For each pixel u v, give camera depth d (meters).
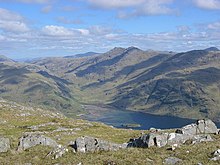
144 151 37.19
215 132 47.62
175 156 34.19
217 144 38.09
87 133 77.00
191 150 35.66
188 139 41.59
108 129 87.06
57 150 40.31
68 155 38.94
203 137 42.81
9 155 41.47
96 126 93.62
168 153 35.66
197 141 40.84
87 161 34.22
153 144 39.34
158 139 39.41
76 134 74.44
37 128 85.12
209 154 33.50
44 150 41.84
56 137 68.38
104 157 34.97
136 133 71.75
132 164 31.98
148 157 34.34
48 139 46.09
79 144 41.09
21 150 43.84
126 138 66.56
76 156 37.81
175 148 37.16
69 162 35.16
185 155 34.00
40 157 39.50
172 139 40.34
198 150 35.34
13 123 96.12
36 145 44.75
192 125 47.91
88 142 41.53
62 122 98.75
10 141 48.00
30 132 76.25
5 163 37.41
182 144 39.78
